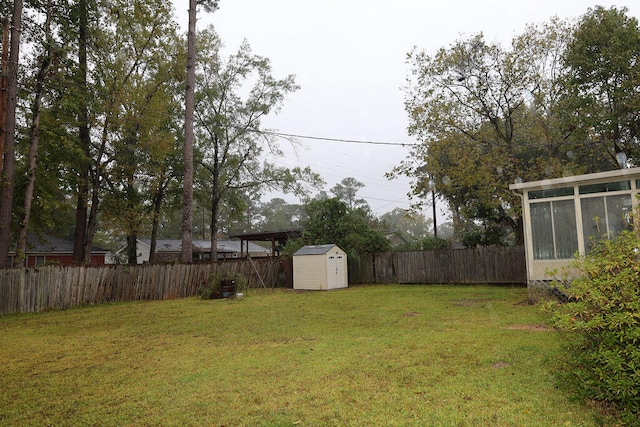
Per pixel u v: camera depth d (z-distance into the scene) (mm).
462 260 17266
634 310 3305
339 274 17781
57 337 7848
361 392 4027
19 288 11445
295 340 6734
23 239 15062
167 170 23609
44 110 16016
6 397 4332
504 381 4129
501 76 16672
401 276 18750
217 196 26250
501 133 17188
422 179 17109
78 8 16812
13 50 13016
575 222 9891
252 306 11703
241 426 3344
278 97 25797
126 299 13992
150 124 19750
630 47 14328
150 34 19203
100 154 19062
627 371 3184
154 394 4258
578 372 3611
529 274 10312
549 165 15516
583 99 14883
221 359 5609
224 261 17859
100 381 4824
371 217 23344
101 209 20641
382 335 6801
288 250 20266
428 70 17406
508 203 15836
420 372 4594
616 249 3836
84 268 13047
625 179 9328
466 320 8023
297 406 3727
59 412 3871
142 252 35594
